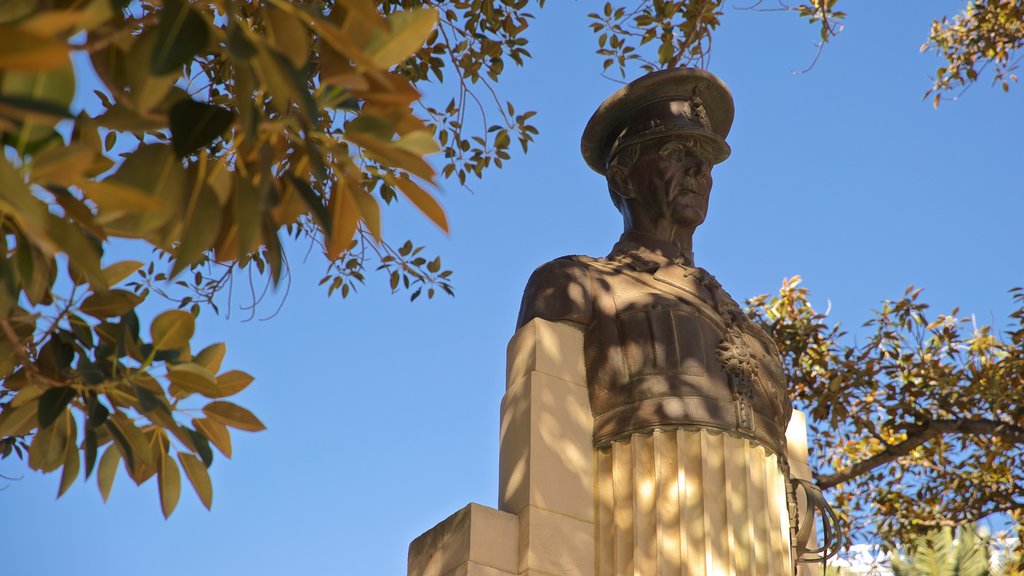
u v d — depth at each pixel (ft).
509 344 28.37
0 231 11.71
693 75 30.71
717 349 27.53
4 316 11.57
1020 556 58.29
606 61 35.91
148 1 13.01
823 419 53.16
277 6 10.89
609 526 25.48
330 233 11.62
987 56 48.70
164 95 10.64
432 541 25.75
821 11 36.96
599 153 32.24
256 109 10.80
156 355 13.08
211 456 13.83
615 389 26.76
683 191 30.09
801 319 53.93
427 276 35.86
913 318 51.65
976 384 49.44
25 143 9.73
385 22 10.66
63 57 8.28
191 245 11.00
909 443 51.42
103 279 10.76
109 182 10.70
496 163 35.83
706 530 24.88
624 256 29.45
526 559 24.41
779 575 26.13
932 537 61.00
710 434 26.18
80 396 13.58
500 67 35.27
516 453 26.20
